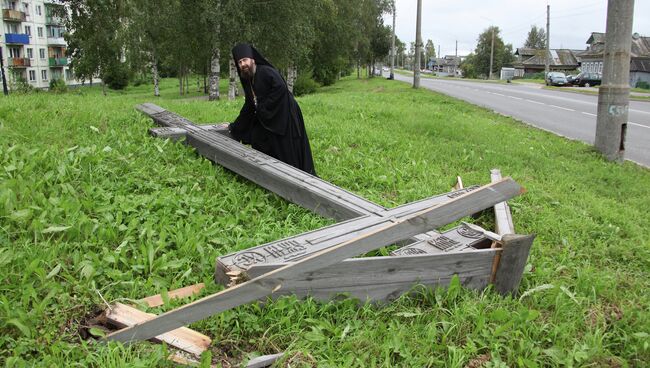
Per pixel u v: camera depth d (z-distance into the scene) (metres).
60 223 3.86
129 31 34.34
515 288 3.78
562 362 3.07
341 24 43.72
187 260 3.73
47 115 7.10
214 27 23.41
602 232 5.27
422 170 7.12
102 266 3.48
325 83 49.91
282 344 3.06
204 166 5.78
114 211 4.31
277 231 4.45
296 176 5.04
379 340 3.12
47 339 2.83
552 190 6.84
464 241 3.91
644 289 4.19
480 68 100.38
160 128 6.63
